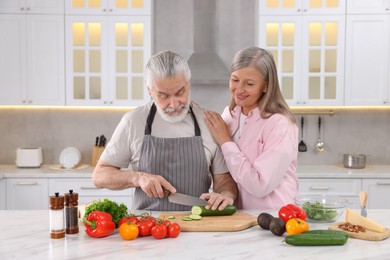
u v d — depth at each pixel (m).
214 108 5.13
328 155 5.14
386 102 4.68
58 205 2.06
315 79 4.71
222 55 5.11
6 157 5.14
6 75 4.70
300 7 4.62
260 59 2.40
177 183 2.51
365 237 2.07
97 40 4.71
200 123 2.57
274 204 2.52
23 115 5.13
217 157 2.59
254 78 2.41
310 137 5.13
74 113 5.13
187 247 1.97
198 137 2.53
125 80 4.75
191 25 5.10
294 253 1.90
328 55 4.70
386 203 4.53
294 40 4.66
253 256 1.86
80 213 2.31
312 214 2.29
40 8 4.66
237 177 2.43
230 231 2.18
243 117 2.62
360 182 4.52
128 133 2.55
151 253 1.89
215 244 2.01
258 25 4.70
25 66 4.70
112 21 4.67
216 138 2.53
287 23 4.65
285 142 2.38
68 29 4.68
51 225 2.07
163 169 2.50
